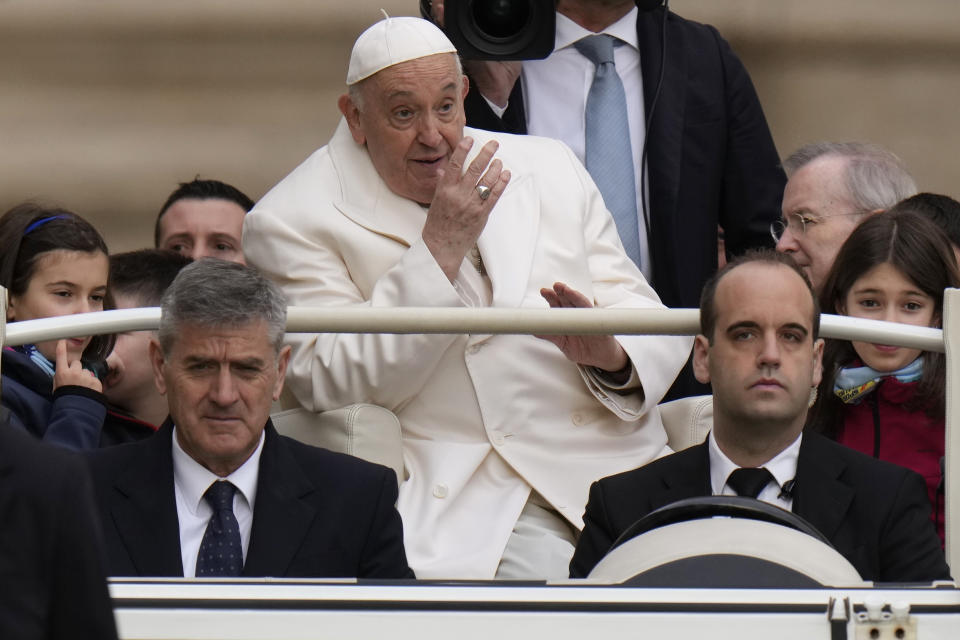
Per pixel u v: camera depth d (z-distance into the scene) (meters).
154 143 45.62
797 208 20.53
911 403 17.14
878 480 14.81
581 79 21.45
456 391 18.12
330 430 17.45
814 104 44.78
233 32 48.31
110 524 15.03
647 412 18.55
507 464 18.08
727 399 14.71
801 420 15.02
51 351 18.22
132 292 20.16
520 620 11.20
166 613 11.32
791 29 46.12
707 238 21.64
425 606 11.27
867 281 17.50
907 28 46.22
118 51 48.22
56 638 8.04
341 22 48.94
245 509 15.29
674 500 15.09
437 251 17.48
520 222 18.78
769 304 14.53
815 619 11.04
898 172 20.55
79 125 46.03
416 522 17.45
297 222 18.52
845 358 17.44
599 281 19.09
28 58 47.75
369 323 14.70
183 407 14.91
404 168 18.36
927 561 14.54
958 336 13.59
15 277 18.19
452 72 18.27
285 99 47.03
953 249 17.62
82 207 43.25
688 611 11.11
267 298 14.89
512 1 18.58
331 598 11.36
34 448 8.16
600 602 11.19
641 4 20.70
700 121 21.64
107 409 18.70
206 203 23.39
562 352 18.09
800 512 14.73
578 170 19.58
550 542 17.61
